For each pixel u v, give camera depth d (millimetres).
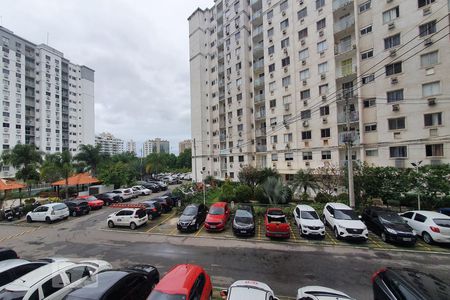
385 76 23281
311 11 29625
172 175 73188
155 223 19109
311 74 29547
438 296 5168
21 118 56469
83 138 73875
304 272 9805
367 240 13633
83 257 12172
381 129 23453
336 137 27141
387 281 6340
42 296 6156
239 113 41156
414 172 17000
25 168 34344
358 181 18734
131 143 159375
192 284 6086
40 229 18547
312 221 14477
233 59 42062
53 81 64375
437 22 20484
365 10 25266
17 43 56281
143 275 7215
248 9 41219
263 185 23719
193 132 49906
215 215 16859
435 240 12406
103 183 38250
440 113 20344
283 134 32531
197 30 48906
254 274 9695
